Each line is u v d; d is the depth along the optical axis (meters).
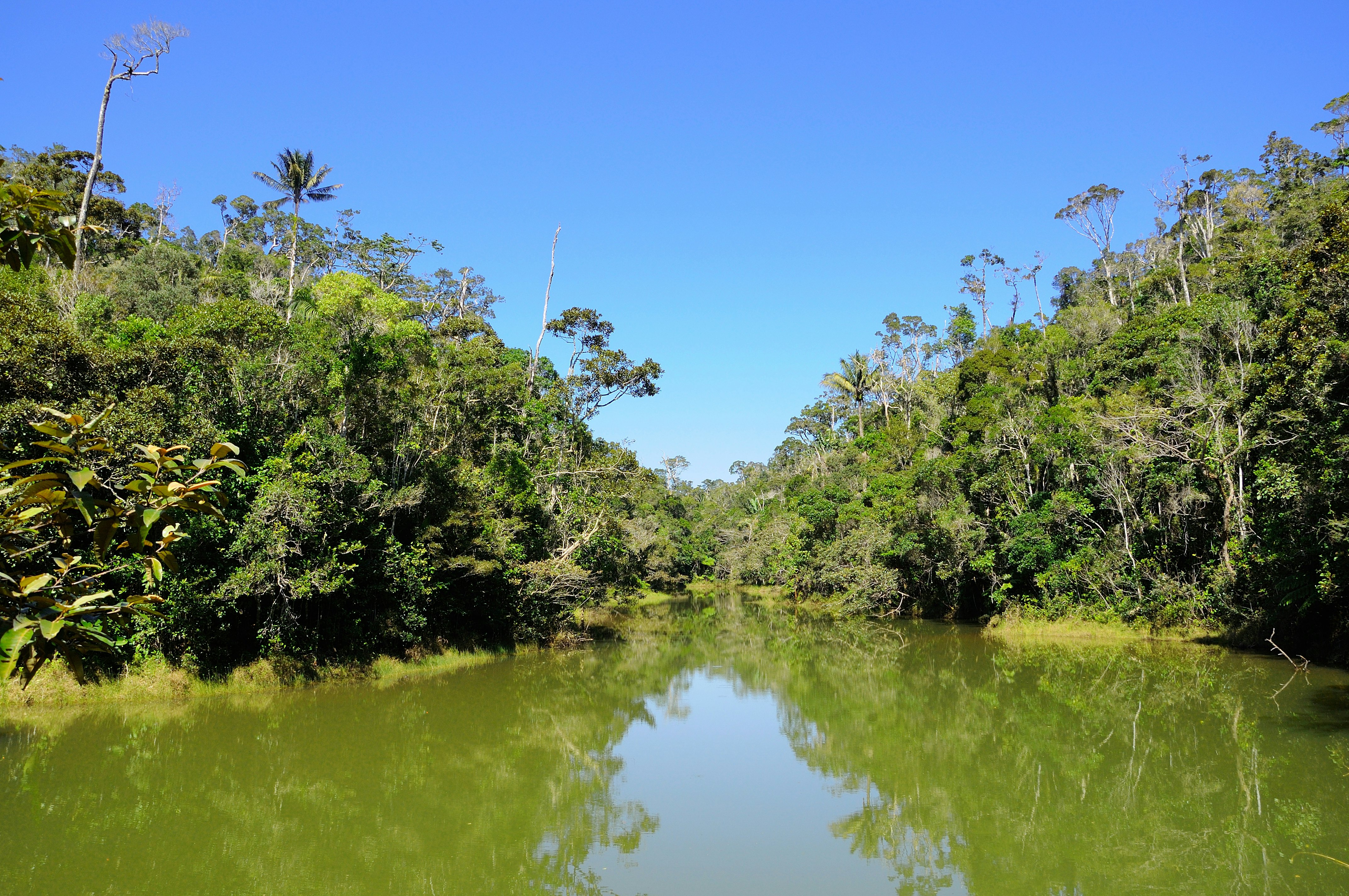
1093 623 31.34
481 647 29.20
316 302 32.47
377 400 24.23
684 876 10.21
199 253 59.53
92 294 30.02
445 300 55.03
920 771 14.83
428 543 25.30
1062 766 14.71
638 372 34.81
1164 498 29.45
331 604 23.28
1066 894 9.48
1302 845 10.45
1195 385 28.39
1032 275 64.62
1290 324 19.48
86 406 16.33
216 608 19.11
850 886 9.88
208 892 9.51
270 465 20.36
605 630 38.56
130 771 13.95
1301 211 38.12
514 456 32.38
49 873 9.90
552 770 14.95
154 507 2.78
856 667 27.00
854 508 46.62
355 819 12.20
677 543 68.81
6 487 2.73
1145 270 56.84
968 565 37.53
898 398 65.88
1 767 13.85
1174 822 11.64
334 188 45.97
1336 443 18.28
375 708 19.72
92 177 26.92
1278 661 23.66
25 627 2.37
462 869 10.42
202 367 19.97
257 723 17.61
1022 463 35.41
